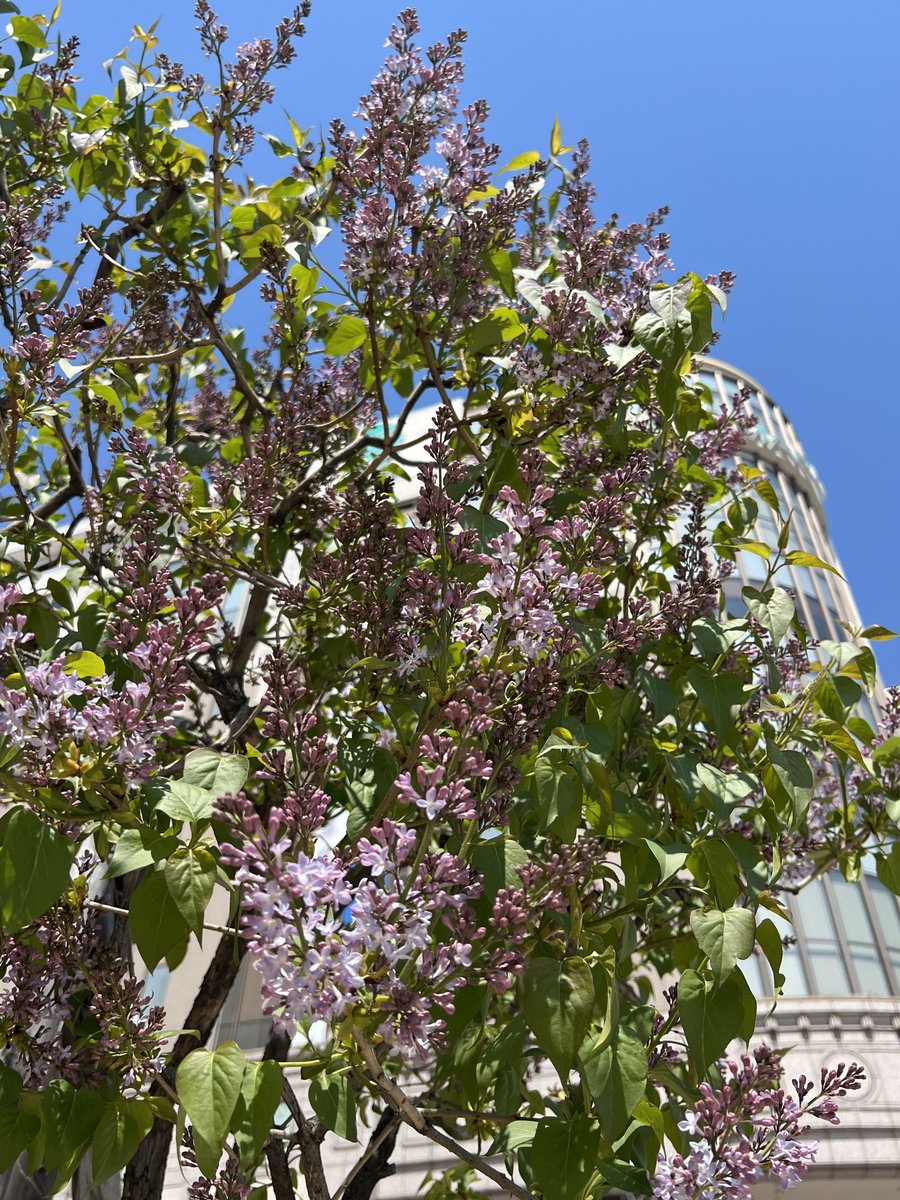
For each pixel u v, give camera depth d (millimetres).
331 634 4371
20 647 2781
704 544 3801
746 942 2387
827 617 21469
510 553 2350
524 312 4074
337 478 4773
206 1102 1892
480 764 2064
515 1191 2301
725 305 3176
